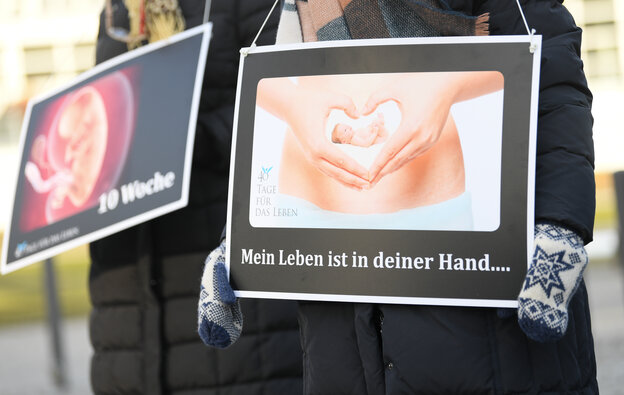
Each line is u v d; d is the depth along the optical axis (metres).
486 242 2.32
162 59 3.57
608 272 14.56
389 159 2.41
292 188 2.49
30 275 16.03
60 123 3.76
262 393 3.55
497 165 2.33
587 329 2.46
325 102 2.49
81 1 22.06
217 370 3.56
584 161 2.31
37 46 22.02
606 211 19.70
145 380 3.64
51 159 3.75
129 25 3.74
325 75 2.50
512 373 2.30
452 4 2.52
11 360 9.45
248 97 2.57
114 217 3.50
